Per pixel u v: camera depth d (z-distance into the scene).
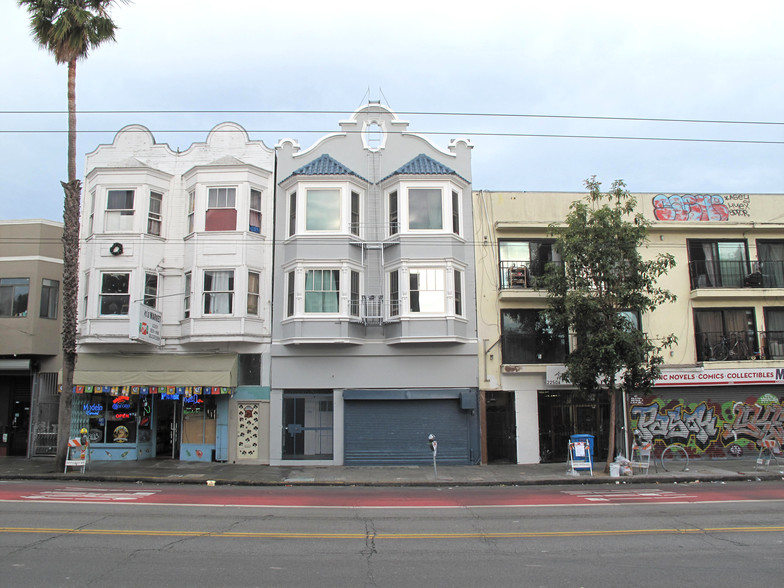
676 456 21.28
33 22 18.72
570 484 17.05
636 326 22.05
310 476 18.00
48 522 10.04
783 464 20.22
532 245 22.41
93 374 20.45
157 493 14.14
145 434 21.72
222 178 21.61
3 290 22.27
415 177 21.45
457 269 21.38
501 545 8.76
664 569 7.51
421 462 20.66
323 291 20.92
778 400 21.83
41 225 22.62
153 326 20.38
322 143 22.48
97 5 19.52
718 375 21.44
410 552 8.32
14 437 22.73
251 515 11.01
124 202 21.61
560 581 7.01
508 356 21.62
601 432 21.39
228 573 7.23
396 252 21.30
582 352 18.52
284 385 20.94
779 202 23.31
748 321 22.59
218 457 20.73
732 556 8.13
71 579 6.92
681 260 22.67
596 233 18.30
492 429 21.23
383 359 21.14
